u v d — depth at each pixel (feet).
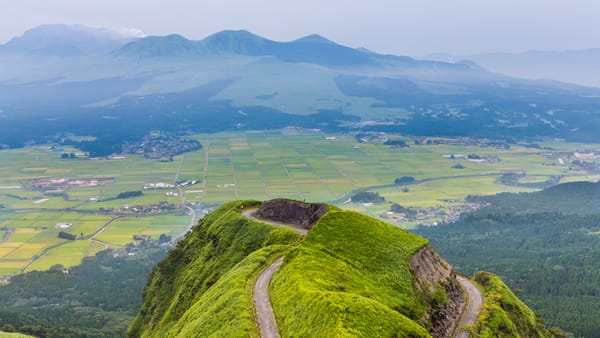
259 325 330.95
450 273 472.44
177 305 570.87
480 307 449.48
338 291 343.46
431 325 377.71
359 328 287.89
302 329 303.68
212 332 343.67
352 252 413.18
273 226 574.97
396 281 390.83
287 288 357.82
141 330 643.86
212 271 565.53
